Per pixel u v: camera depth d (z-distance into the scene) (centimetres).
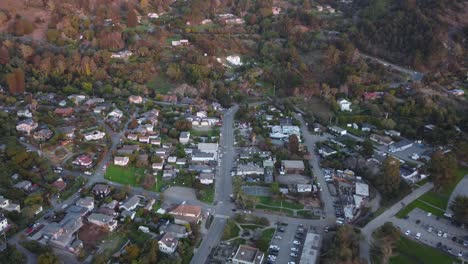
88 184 19012
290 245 16125
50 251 14875
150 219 16938
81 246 15150
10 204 16825
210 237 16362
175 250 15438
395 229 16262
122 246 15538
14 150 19550
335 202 18788
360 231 16950
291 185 19738
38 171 19288
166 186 19312
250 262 14812
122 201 17912
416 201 19088
